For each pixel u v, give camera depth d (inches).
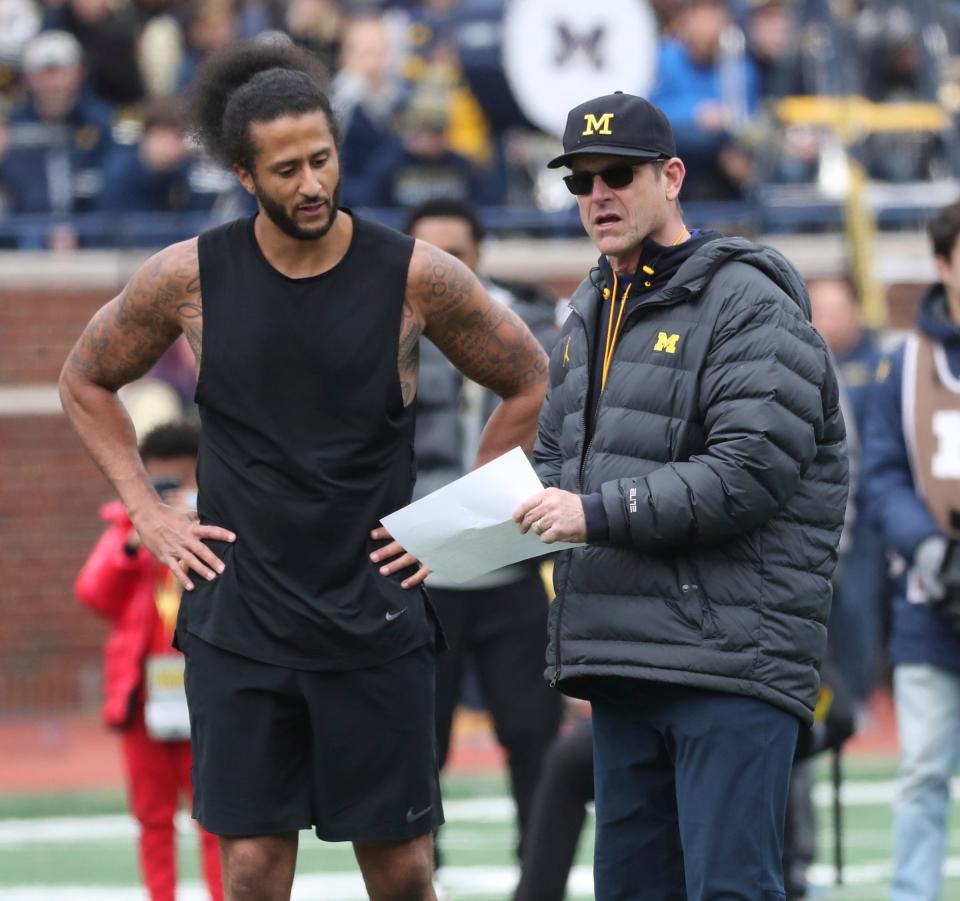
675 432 722.8
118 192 2079.2
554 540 704.4
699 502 699.4
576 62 1879.9
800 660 725.3
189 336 742.5
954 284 995.9
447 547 715.4
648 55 1884.8
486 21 2047.2
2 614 2048.5
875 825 1466.5
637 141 722.8
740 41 2142.0
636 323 740.0
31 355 2068.2
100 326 763.4
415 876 763.4
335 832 743.7
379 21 2076.8
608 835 769.6
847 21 2204.7
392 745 743.7
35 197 2096.5
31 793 1636.3
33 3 2231.8
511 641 1082.7
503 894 1229.1
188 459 1065.5
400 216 1989.4
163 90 2213.3
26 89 2144.4
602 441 739.4
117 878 1288.1
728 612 716.7
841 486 743.7
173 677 1031.0
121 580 1039.6
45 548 2063.2
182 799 1615.4
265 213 716.7
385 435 738.8
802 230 2208.4
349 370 729.6
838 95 2169.0
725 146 2085.4
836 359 1612.9
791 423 706.2
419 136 2011.6
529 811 1087.6
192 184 2092.8
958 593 973.2
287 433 730.2
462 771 1720.0
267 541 730.8
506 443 793.6
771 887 727.7
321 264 732.7
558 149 2203.5
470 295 751.7
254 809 735.7
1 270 2065.7
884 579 1695.4
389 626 737.0
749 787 720.3
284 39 775.1
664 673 717.3
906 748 1003.9
